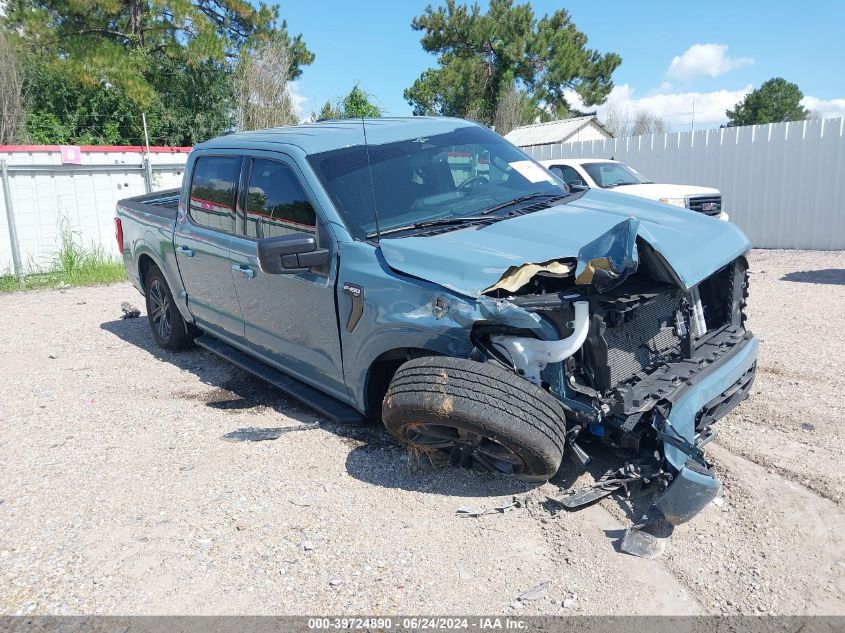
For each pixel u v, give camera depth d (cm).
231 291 516
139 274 693
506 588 300
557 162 1239
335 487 384
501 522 345
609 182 1191
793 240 1345
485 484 378
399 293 365
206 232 542
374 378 412
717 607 283
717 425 441
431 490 376
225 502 374
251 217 485
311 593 301
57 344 745
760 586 293
